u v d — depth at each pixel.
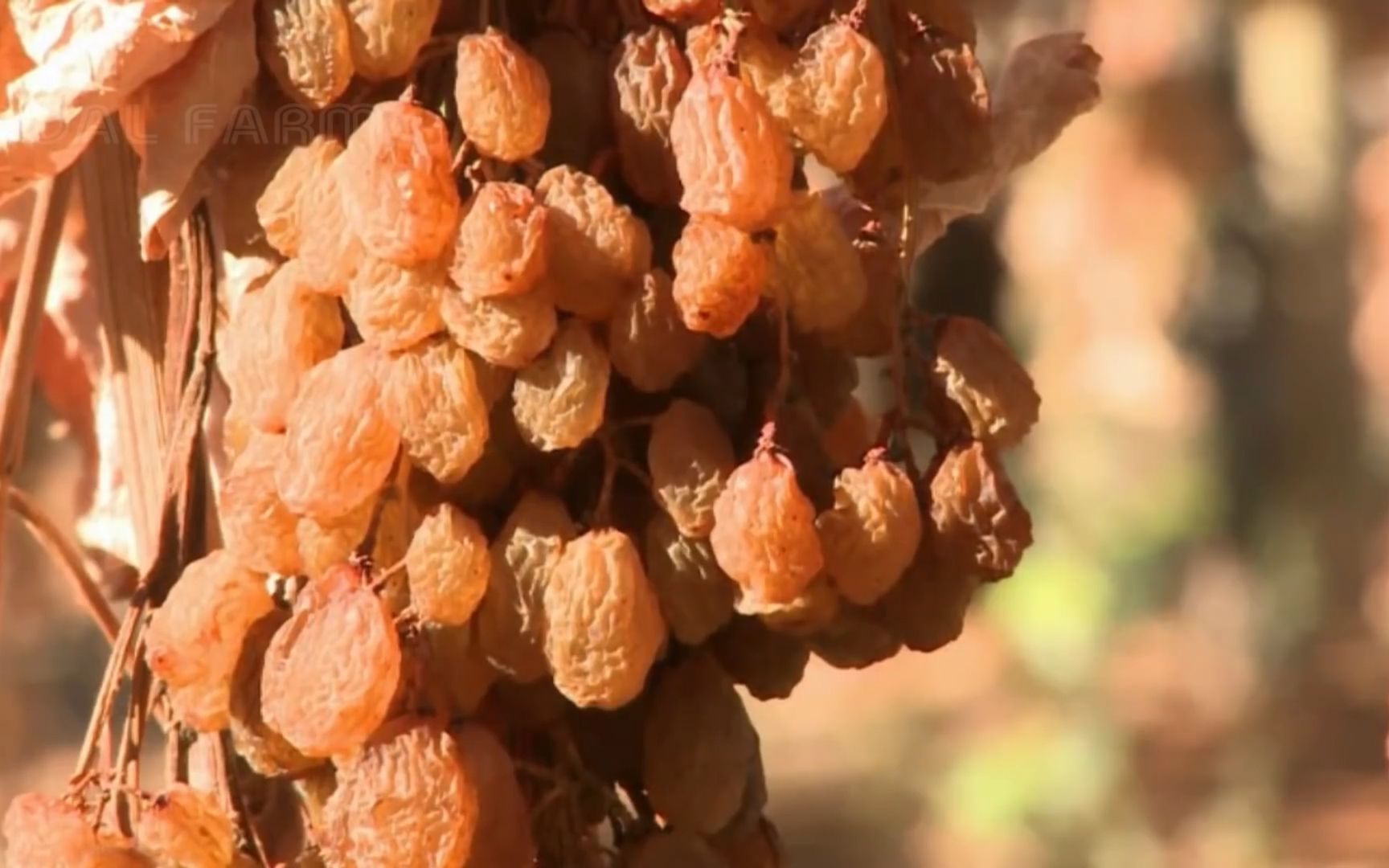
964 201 0.54
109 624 0.54
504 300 0.47
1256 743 2.36
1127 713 2.34
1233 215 2.39
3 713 2.34
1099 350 2.21
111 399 0.55
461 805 0.47
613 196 0.49
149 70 0.48
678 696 0.50
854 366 0.51
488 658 0.48
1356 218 2.38
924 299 2.40
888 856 2.26
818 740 2.64
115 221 0.53
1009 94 0.54
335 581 0.48
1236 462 2.51
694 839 0.50
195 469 0.51
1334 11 2.17
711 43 0.48
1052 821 2.25
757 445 0.49
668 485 0.48
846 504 0.49
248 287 0.50
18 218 0.56
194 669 0.49
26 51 0.50
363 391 0.48
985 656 2.60
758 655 0.50
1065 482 2.36
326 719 0.47
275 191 0.49
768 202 0.47
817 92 0.48
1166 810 2.28
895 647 0.51
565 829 0.50
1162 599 2.46
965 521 0.50
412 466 0.48
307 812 0.50
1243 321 2.48
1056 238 2.13
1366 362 2.40
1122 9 2.08
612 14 0.49
